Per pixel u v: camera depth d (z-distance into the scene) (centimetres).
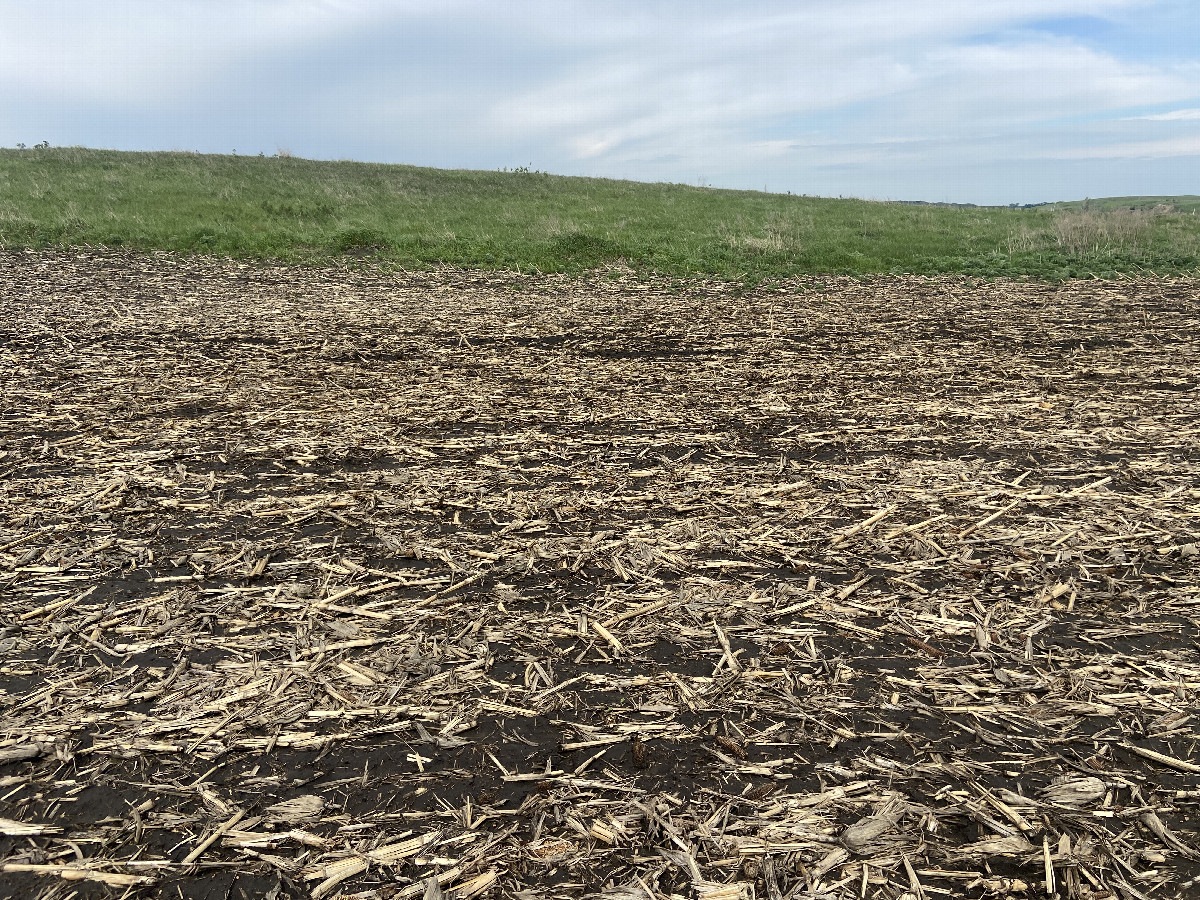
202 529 416
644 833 227
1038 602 342
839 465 509
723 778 247
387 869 216
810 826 228
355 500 455
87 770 251
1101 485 464
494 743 264
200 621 331
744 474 496
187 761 255
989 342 883
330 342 884
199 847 223
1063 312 1064
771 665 303
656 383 725
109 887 210
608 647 316
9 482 473
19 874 213
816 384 714
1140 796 238
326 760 256
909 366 777
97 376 718
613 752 259
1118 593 347
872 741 263
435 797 241
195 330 925
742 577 368
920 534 407
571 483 482
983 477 480
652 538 406
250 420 601
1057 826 228
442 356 831
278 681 293
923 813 232
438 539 406
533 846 223
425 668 301
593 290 1298
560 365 796
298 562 382
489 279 1402
